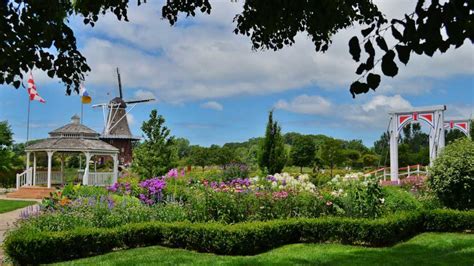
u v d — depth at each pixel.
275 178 11.41
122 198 10.84
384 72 2.29
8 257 7.78
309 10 4.85
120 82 42.31
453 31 2.13
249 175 18.53
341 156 41.97
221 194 9.40
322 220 9.05
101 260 7.61
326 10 4.72
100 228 8.43
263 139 20.52
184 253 8.14
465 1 2.09
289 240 8.98
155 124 19.73
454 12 2.10
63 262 7.54
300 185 10.88
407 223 9.42
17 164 31.38
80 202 9.70
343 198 9.95
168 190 11.77
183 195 11.23
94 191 13.09
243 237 8.03
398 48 2.24
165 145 19.73
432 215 10.31
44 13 3.83
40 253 7.57
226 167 17.92
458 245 8.51
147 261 7.39
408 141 54.19
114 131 40.41
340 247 8.50
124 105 41.56
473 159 10.73
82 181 25.34
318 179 17.28
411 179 17.88
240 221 9.18
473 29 2.12
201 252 8.26
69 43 4.25
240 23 5.98
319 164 40.50
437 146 21.69
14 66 3.83
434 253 7.88
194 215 9.31
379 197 9.83
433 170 11.36
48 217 8.62
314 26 5.39
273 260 7.38
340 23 5.59
